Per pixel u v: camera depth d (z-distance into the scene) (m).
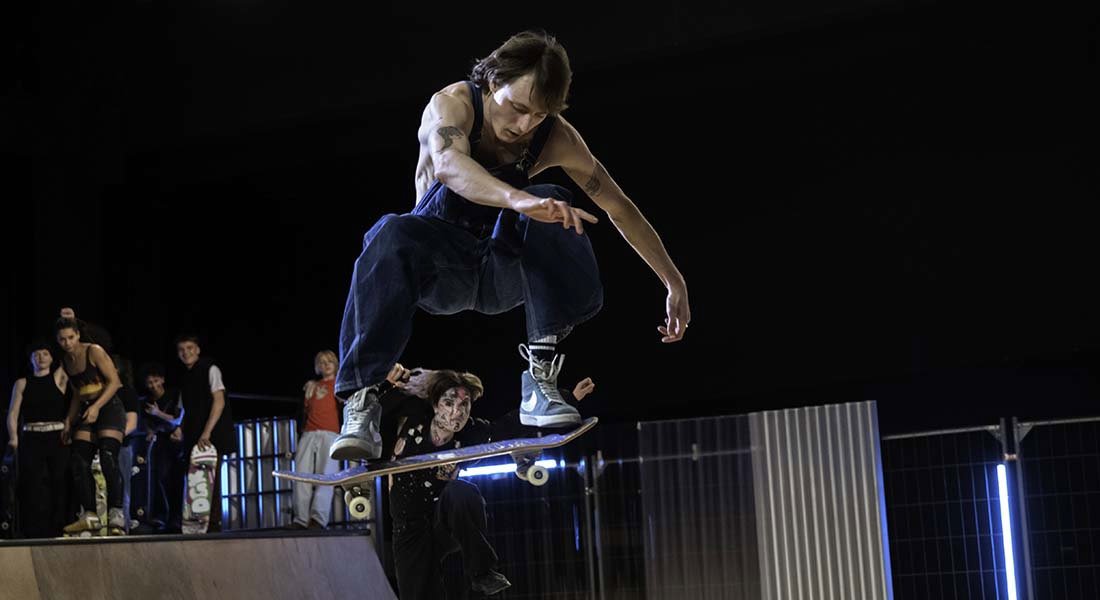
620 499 8.48
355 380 2.50
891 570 8.16
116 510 6.93
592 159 2.95
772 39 9.95
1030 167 10.16
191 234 12.66
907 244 10.48
